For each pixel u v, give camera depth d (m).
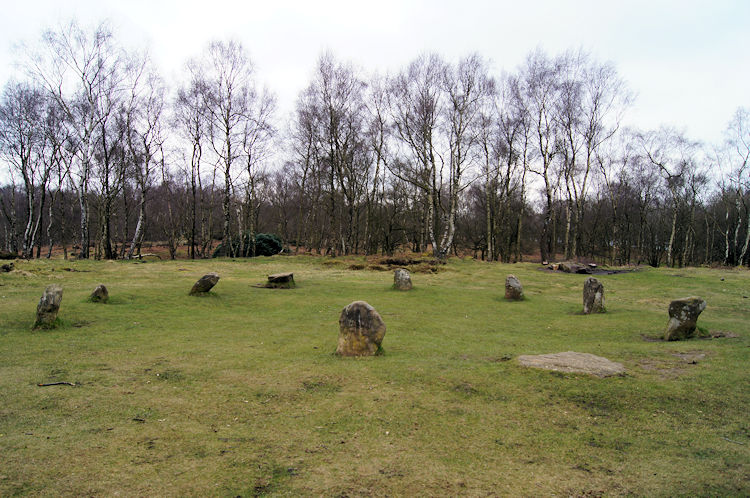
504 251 46.34
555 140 35.50
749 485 3.67
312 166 41.75
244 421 5.11
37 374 6.57
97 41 29.75
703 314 12.87
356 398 5.90
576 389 6.07
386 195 49.56
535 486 3.75
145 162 33.97
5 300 11.95
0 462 3.92
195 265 24.81
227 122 33.06
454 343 9.53
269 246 38.12
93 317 10.92
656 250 49.44
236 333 10.29
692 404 5.44
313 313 13.22
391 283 20.31
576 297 17.66
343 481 3.80
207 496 3.50
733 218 47.19
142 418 5.09
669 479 3.82
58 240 50.62
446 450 4.43
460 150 33.66
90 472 3.81
